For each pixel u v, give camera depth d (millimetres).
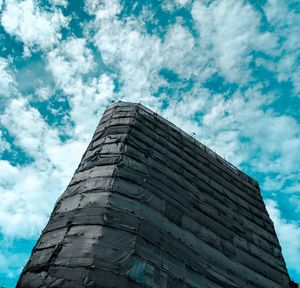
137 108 26891
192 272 18125
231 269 21219
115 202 17625
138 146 22906
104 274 14109
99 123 26172
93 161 20938
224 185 29453
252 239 26203
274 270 25203
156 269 16062
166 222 19328
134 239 16359
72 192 19078
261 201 33125
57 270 14359
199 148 30719
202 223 22375
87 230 15922
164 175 22719
